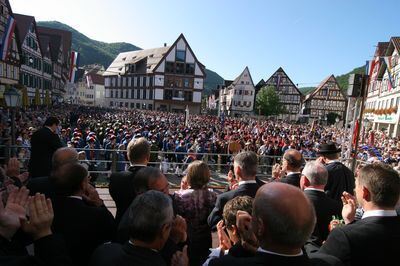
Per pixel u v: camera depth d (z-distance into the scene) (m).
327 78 86.00
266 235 1.65
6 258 1.75
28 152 10.87
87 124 23.23
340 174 4.51
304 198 1.69
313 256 1.98
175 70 74.44
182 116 46.53
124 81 86.38
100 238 2.77
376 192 2.19
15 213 1.99
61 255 1.95
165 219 1.97
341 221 2.82
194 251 3.39
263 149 15.29
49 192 3.04
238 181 3.57
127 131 18.20
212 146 15.70
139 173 3.10
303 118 84.50
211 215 3.35
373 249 2.03
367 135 28.44
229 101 92.56
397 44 39.94
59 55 67.00
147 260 1.88
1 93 32.69
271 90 82.12
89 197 3.14
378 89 48.03
